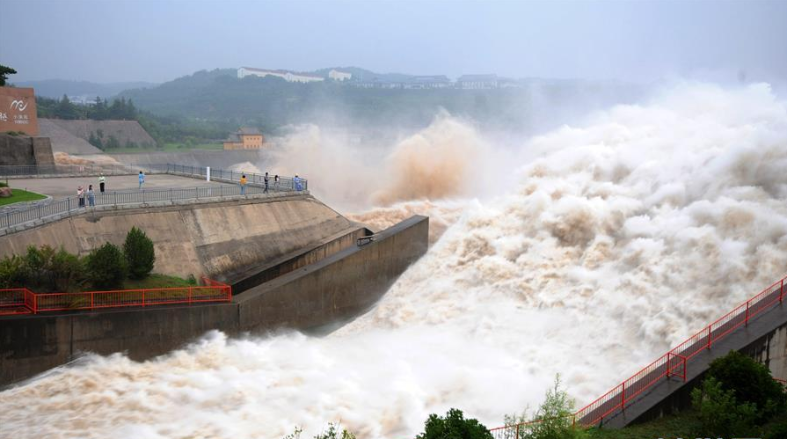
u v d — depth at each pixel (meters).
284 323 42.09
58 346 33.94
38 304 34.00
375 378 34.84
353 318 45.78
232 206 47.28
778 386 25.33
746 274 34.72
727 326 30.48
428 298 44.84
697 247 37.59
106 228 41.38
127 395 32.94
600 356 34.56
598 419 26.17
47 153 69.25
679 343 32.66
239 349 38.19
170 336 37.09
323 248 48.22
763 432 23.06
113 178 62.62
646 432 25.12
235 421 30.66
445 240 49.50
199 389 33.59
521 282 42.41
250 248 46.31
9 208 42.50
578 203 44.00
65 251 36.34
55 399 32.34
